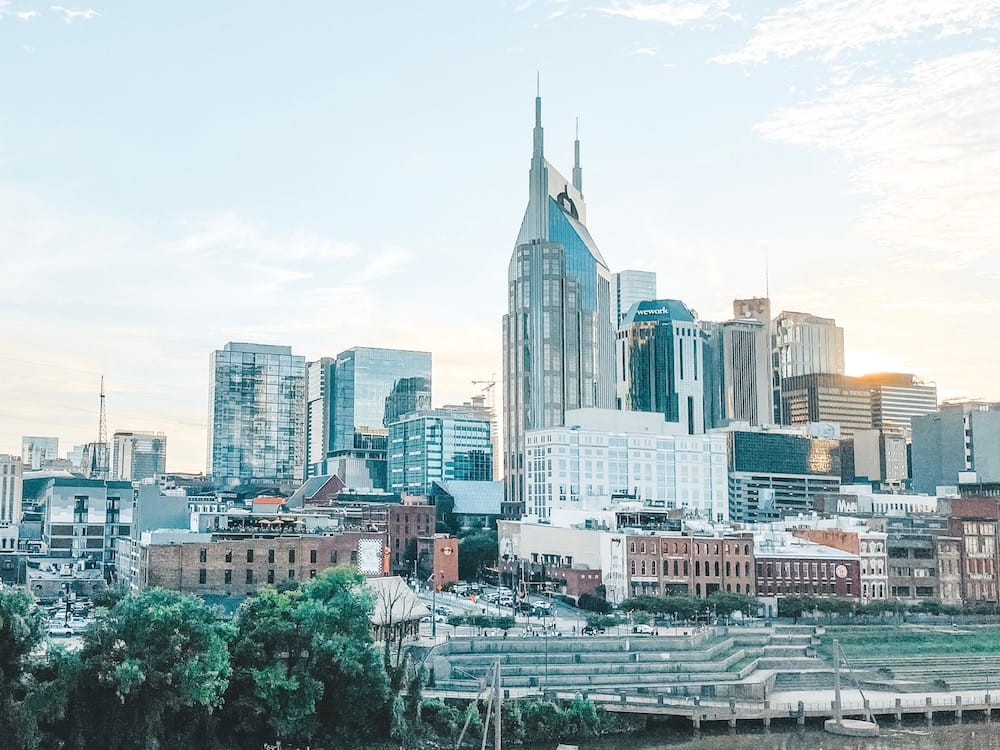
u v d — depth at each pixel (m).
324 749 128.25
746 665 184.25
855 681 169.38
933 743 153.50
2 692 109.94
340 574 136.75
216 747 121.38
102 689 115.44
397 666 141.25
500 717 138.12
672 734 153.75
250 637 127.50
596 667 172.00
